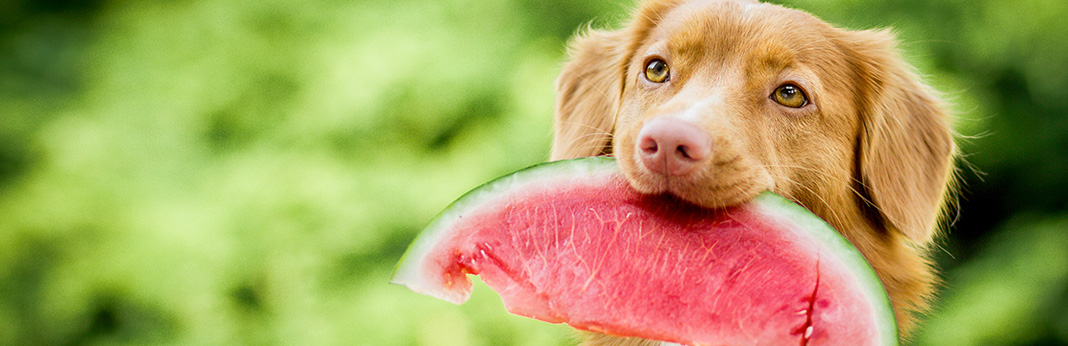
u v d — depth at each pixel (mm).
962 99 7367
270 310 8555
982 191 8875
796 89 2643
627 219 2334
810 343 2164
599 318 2250
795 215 2281
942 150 3104
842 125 2781
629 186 2365
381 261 8133
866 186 2922
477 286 7895
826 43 2803
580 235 2309
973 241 9016
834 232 2234
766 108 2619
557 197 2352
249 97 8820
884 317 2121
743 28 2670
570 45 3672
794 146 2646
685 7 2924
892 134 2980
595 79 3326
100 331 9656
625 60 3109
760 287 2229
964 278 8094
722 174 2262
